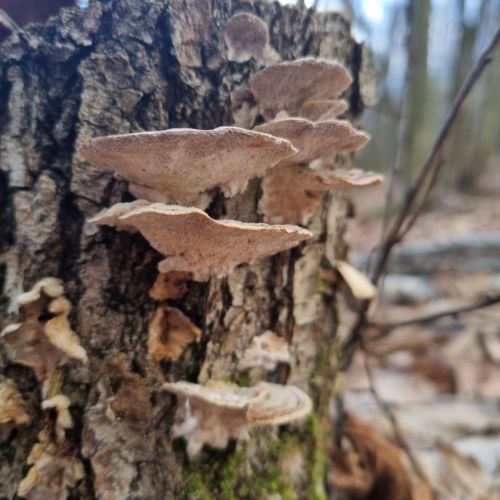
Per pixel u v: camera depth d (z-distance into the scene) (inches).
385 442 7.6
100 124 5.3
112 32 5.4
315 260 6.6
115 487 5.1
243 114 5.9
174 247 4.8
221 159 4.5
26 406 5.1
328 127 4.9
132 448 5.3
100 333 5.2
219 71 5.8
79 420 5.1
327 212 6.7
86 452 5.1
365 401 10.2
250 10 6.0
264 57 6.0
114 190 5.3
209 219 4.2
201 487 5.5
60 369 5.1
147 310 5.4
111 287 5.3
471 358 11.8
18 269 5.2
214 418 5.5
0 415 4.9
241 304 5.9
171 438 5.4
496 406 9.7
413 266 18.6
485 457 8.2
